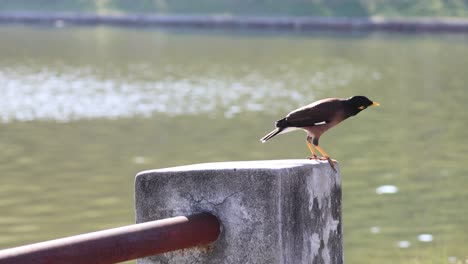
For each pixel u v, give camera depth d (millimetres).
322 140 24609
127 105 32812
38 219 15836
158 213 4543
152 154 22797
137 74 43938
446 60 51344
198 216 4305
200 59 51844
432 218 15344
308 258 4543
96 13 85188
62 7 87000
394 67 47750
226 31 74812
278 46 60781
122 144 24344
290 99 35094
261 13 81875
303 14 80812
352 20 76875
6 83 39312
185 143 24500
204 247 4449
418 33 73500
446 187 18109
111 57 52906
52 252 3598
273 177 4297
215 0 85625
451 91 37531
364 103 5691
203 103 33656
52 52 55375
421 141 24547
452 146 23609
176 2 86375
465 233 14125
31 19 82562
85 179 19484
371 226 14867
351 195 17500
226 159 21938
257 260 4348
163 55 54312
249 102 34094
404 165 20734
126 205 16859
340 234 4875
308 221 4543
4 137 25562
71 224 15453
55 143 24484
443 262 11641
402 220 15227
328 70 46281
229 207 4387
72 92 36469
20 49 56844
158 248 4035
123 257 3881
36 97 34750
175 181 4484
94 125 27922
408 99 34875
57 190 18297
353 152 22719
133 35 70062
